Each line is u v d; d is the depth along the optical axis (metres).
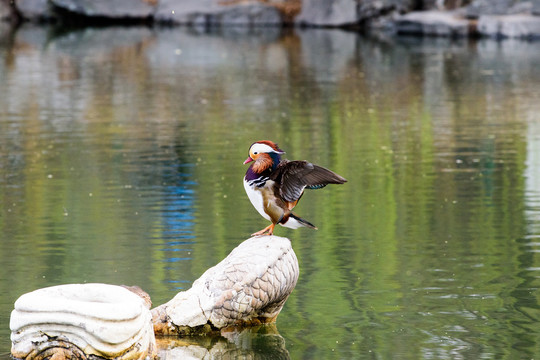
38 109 22.56
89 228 11.68
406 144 17.69
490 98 23.97
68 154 16.89
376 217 12.17
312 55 35.59
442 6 47.19
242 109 22.45
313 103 23.45
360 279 9.45
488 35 42.78
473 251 10.47
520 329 7.92
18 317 6.77
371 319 8.22
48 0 51.41
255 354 7.41
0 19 51.69
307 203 13.07
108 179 14.73
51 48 38.19
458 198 13.25
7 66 32.00
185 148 17.36
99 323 6.66
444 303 8.66
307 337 7.81
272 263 8.00
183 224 11.84
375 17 48.69
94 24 51.16
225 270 7.97
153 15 51.81
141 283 9.25
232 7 50.62
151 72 30.39
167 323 7.90
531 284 9.21
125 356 6.81
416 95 24.73
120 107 22.86
